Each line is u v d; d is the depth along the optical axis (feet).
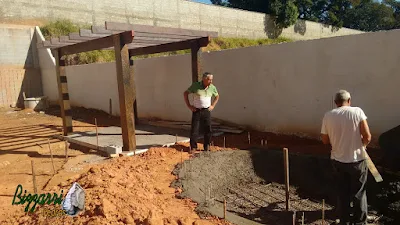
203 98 22.03
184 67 35.09
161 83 38.04
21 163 22.63
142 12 72.95
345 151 13.20
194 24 82.23
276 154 21.47
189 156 21.72
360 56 22.35
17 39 53.88
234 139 27.37
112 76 44.24
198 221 12.98
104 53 58.70
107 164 19.70
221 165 20.30
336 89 23.90
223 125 32.30
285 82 27.09
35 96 55.72
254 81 29.37
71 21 62.59
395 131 18.16
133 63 37.06
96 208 13.07
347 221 13.76
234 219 13.39
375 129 22.09
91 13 65.26
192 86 22.17
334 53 23.76
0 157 24.43
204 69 33.47
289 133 27.35
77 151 25.64
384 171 18.02
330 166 19.02
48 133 33.65
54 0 60.18
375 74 21.71
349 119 13.06
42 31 56.90
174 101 36.83
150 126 34.99
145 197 14.78
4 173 20.43
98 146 24.82
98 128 34.68
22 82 54.70
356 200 13.43
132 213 12.86
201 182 18.29
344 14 139.95
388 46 20.92
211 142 25.82
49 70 54.60
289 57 26.58
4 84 52.70
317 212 16.08
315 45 24.81
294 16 99.96
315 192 18.35
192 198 15.51
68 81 52.70
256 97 29.43
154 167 19.43
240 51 30.09
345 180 13.76
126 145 23.32
